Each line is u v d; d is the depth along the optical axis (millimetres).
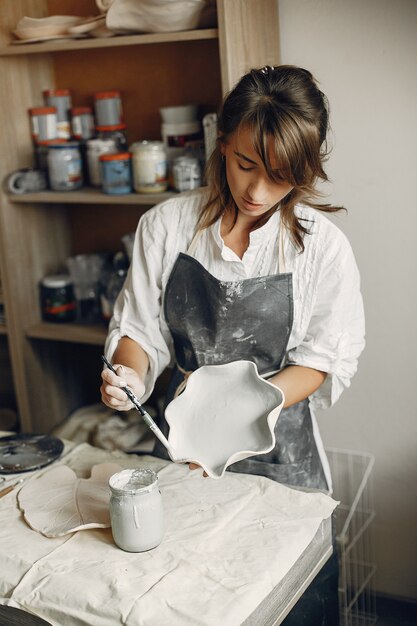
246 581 1245
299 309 1650
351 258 1646
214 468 1372
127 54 2541
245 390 1453
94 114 2664
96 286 2711
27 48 2346
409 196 2188
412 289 2258
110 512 1353
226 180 1610
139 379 1562
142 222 1732
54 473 1630
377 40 2107
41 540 1398
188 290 1688
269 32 2172
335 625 1582
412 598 2502
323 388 1738
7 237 2580
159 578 1262
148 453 2455
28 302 2693
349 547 2355
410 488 2424
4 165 2539
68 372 2896
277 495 1499
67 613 1213
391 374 2357
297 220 1597
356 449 2471
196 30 2084
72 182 2525
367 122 2184
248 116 1376
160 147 2336
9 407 3033
